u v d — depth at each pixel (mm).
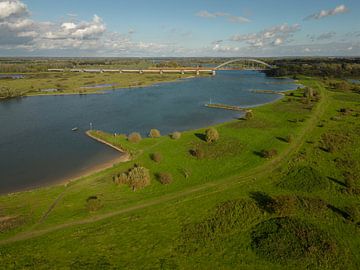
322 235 36656
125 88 182375
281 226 38219
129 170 55594
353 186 48750
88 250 33719
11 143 77000
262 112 107688
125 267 31156
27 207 42875
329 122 90188
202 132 81125
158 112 114375
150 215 40969
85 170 58969
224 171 55469
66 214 41062
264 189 48375
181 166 57844
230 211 41812
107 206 43156
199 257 33000
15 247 34062
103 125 95312
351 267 32031
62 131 87938
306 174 52875
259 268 31656
